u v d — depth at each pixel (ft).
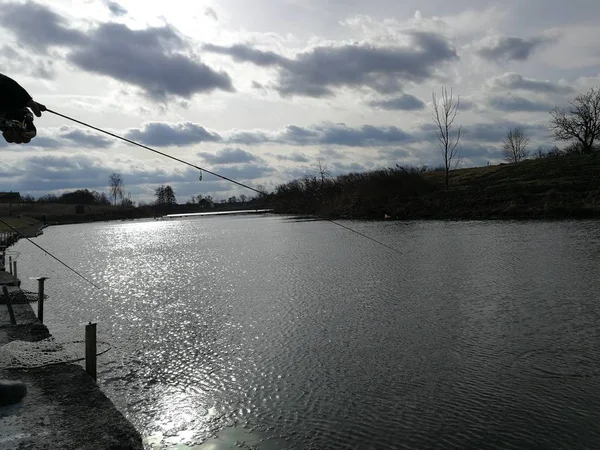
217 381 34.32
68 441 22.06
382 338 42.39
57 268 105.09
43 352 36.29
